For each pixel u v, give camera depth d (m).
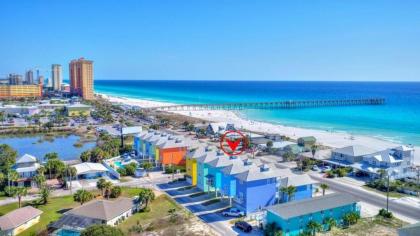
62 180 106.31
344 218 76.12
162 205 89.06
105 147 144.75
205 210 86.31
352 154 123.62
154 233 72.25
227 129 187.62
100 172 114.50
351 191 100.00
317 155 135.75
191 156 106.81
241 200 85.38
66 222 73.50
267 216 74.19
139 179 112.12
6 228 71.44
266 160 135.75
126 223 77.44
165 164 122.69
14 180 100.38
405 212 84.25
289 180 88.00
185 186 104.88
